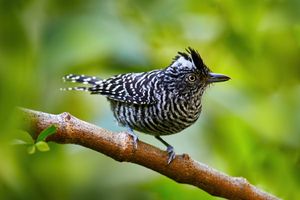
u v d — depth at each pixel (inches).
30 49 106.7
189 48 118.4
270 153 120.0
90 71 118.0
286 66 121.1
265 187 119.6
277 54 120.7
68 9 116.4
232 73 121.0
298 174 119.8
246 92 120.3
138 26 118.5
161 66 119.5
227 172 119.6
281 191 119.6
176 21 118.7
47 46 115.8
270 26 119.6
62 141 111.3
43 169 116.4
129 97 117.8
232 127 119.9
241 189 113.4
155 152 112.8
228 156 119.6
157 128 118.2
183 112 117.7
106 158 119.2
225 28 120.5
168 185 118.3
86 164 118.9
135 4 117.9
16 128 79.3
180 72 117.8
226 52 120.7
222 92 120.0
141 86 118.0
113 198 118.6
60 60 116.2
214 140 119.3
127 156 112.3
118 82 118.3
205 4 120.3
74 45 116.6
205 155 118.9
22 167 109.1
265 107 120.4
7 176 107.2
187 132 119.1
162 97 117.6
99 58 117.6
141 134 119.8
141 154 112.6
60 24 116.0
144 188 118.9
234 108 119.6
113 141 112.0
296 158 120.3
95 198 118.4
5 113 77.0
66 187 117.6
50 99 116.6
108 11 117.8
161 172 113.1
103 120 118.9
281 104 120.7
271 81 121.2
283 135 120.3
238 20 120.1
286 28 119.9
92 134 111.6
